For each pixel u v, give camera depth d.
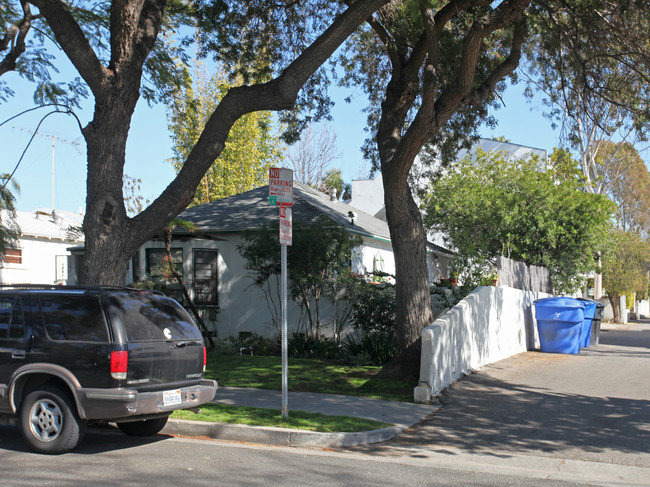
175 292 17.78
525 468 6.93
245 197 20.84
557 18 13.33
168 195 10.59
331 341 15.30
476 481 6.35
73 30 10.03
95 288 7.36
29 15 13.30
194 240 17.86
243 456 7.20
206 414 8.80
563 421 8.97
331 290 15.14
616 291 39.75
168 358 7.42
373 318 14.87
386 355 13.57
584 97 13.84
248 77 16.58
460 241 24.89
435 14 13.72
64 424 7.00
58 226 27.20
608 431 8.45
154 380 7.23
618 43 13.03
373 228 21.20
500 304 15.13
